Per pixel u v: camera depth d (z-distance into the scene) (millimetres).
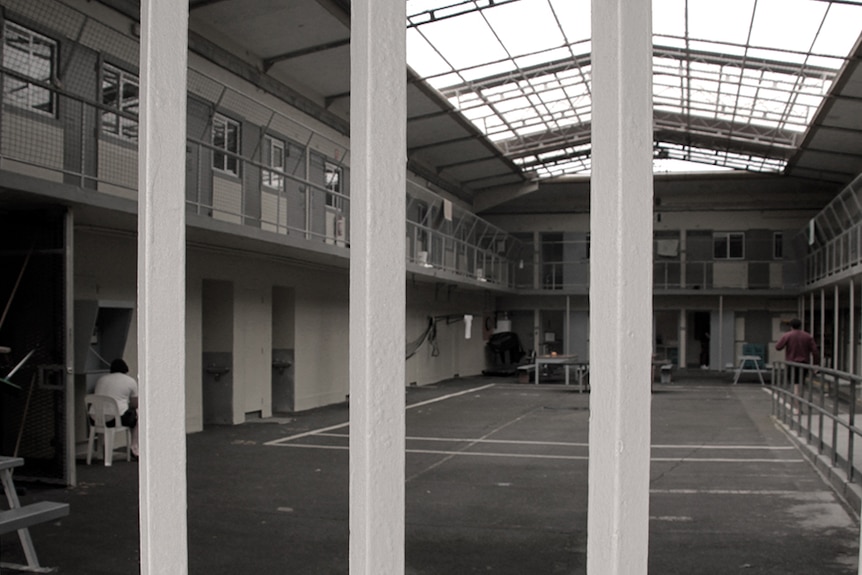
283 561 4969
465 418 13930
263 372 13891
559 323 29406
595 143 1467
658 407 15844
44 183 6977
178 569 1684
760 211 27938
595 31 1468
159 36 1688
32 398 7379
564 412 14953
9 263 7477
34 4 8492
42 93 8609
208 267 12227
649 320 1454
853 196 16875
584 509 6562
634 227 1448
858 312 21938
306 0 11812
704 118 21516
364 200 1541
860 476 6738
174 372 1695
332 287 16719
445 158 23062
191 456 9391
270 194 13953
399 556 1540
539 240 29578
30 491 7020
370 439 1521
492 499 6980
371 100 1540
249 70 13398
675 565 4914
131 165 10070
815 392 16719
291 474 8156
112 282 9922
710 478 7996
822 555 5145
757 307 27625
